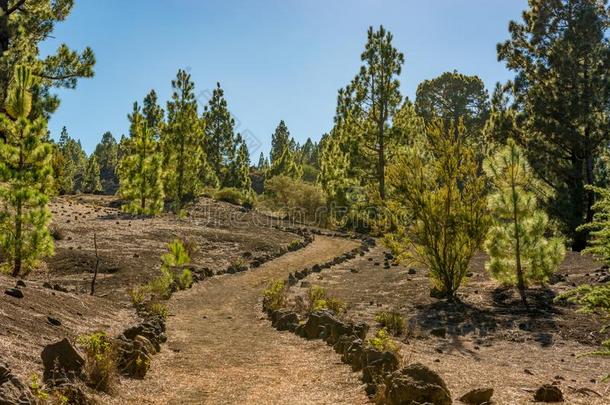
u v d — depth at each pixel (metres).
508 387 7.54
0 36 19.28
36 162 16.31
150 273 20.20
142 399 6.53
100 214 37.97
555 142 31.45
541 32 33.94
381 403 6.29
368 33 45.38
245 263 26.66
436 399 5.95
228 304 17.59
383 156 44.81
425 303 16.70
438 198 17.42
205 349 10.42
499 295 17.09
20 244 15.55
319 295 16.67
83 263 20.36
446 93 76.38
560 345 11.91
